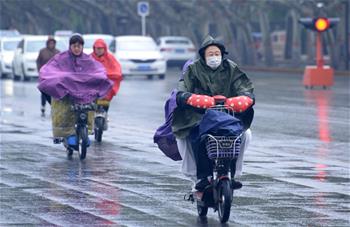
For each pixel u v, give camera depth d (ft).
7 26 542.57
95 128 125.90
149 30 495.82
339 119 155.43
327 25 237.04
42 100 169.99
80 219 72.84
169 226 70.18
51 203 80.12
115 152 115.96
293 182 91.86
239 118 71.56
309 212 76.02
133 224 70.90
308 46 403.95
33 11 516.32
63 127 110.52
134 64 294.05
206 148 69.92
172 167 102.73
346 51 338.75
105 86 110.73
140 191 86.48
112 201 81.15
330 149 118.01
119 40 301.63
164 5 439.22
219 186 70.49
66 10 535.19
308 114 164.35
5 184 90.84
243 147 71.46
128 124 149.79
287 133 135.54
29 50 291.79
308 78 240.32
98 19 499.10
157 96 212.84
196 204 78.59
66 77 109.50
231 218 73.26
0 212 75.82
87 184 90.84
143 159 109.40
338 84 258.78
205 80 71.67
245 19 407.03
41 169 101.45
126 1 453.99
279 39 491.72
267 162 106.32
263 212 75.87
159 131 73.77
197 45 444.14
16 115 169.07
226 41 415.23
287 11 448.24
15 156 112.27
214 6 404.57
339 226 70.38
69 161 108.06
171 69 392.27
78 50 111.14
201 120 69.31
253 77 308.81
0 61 318.04
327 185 90.12
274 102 192.13
